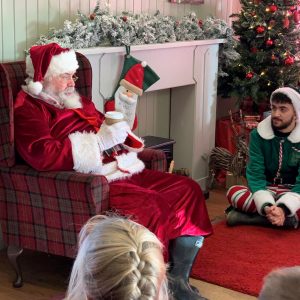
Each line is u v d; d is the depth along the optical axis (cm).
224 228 355
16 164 266
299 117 348
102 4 361
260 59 446
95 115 299
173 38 394
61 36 320
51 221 261
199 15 466
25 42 313
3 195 271
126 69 345
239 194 362
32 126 258
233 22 465
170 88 436
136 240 105
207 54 431
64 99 280
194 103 429
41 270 297
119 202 255
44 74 273
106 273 100
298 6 475
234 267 298
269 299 111
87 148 260
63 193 252
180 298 256
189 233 266
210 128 451
